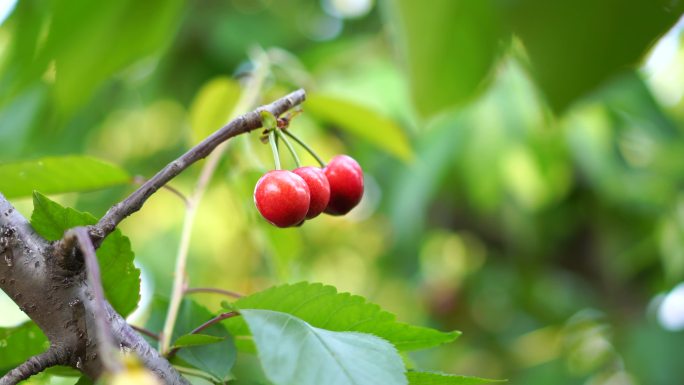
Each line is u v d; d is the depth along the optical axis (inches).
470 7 22.0
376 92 43.1
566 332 66.6
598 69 18.4
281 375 24.1
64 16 27.9
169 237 62.9
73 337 25.5
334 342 24.8
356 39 47.3
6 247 25.3
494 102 42.9
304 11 56.4
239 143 34.1
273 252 35.5
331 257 75.5
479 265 71.6
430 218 65.5
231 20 53.5
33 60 29.5
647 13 18.0
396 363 24.7
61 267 25.3
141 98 53.9
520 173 45.1
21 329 27.9
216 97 36.3
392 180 50.7
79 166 30.0
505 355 68.6
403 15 22.4
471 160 44.5
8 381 25.0
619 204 58.0
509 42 21.9
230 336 27.8
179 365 27.8
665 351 58.4
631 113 48.1
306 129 51.4
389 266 69.3
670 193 57.5
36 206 25.9
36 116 43.8
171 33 30.1
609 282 68.5
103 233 24.9
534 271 66.2
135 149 62.0
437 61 22.4
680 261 58.6
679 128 55.9
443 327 71.9
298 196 27.8
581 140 47.4
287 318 25.1
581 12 18.3
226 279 66.7
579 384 62.3
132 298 27.6
